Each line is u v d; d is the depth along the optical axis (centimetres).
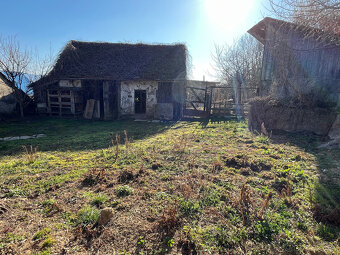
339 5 512
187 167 466
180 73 1395
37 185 396
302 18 570
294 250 231
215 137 758
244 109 1342
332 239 247
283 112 805
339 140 628
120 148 631
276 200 327
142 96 1513
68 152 617
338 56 891
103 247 241
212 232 260
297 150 579
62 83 1456
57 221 289
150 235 258
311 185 372
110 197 346
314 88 859
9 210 313
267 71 1146
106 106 1388
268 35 1071
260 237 253
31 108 1523
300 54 962
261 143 656
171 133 872
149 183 395
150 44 1580
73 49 1477
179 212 300
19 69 1381
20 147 685
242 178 409
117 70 1427
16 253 230
